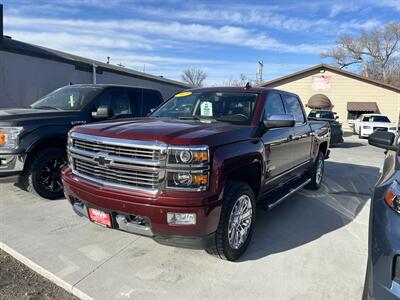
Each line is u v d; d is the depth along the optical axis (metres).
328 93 25.78
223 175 2.88
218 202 2.84
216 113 4.00
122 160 2.86
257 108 3.87
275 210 4.99
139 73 19.41
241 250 3.38
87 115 5.45
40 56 12.24
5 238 3.66
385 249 2.03
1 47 10.88
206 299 2.71
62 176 3.48
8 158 4.51
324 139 6.23
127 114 6.28
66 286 2.83
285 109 4.68
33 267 3.12
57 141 5.06
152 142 2.75
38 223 4.10
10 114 4.71
